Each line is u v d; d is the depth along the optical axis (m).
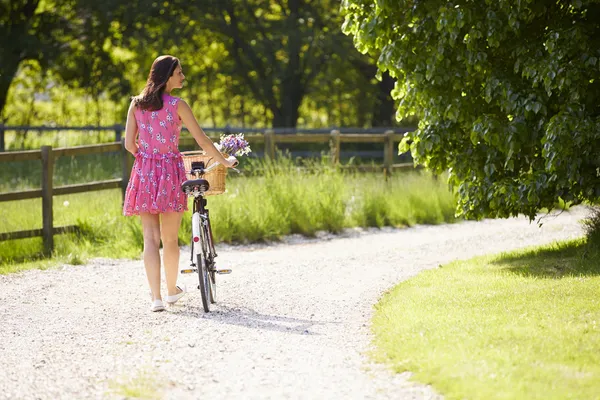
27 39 37.69
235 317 9.16
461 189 12.09
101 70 41.34
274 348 7.74
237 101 51.16
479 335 7.45
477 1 11.47
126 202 9.52
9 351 7.84
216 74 46.97
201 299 10.26
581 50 10.90
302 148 39.28
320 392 6.37
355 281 11.45
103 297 10.52
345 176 20.03
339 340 8.02
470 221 19.23
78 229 15.23
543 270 10.98
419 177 21.05
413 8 11.86
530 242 15.20
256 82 43.59
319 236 16.95
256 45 41.44
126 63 44.34
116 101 41.84
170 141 9.45
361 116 49.00
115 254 14.02
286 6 43.19
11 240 14.51
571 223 17.66
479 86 11.96
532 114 11.26
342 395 6.28
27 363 7.38
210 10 40.03
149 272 9.55
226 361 7.30
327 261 13.42
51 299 10.42
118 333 8.48
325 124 55.25
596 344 7.16
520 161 11.91
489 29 11.09
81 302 10.21
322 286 11.08
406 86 12.43
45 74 43.09
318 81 46.66
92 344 8.04
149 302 10.13
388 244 15.68
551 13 11.72
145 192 9.38
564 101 11.22
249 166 18.53
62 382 6.75
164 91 9.48
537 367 6.53
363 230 17.84
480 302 9.04
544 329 7.67
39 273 12.35
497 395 5.89
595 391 5.99
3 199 13.98
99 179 24.17
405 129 38.16
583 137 10.51
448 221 19.25
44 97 48.28
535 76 11.04
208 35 43.78
